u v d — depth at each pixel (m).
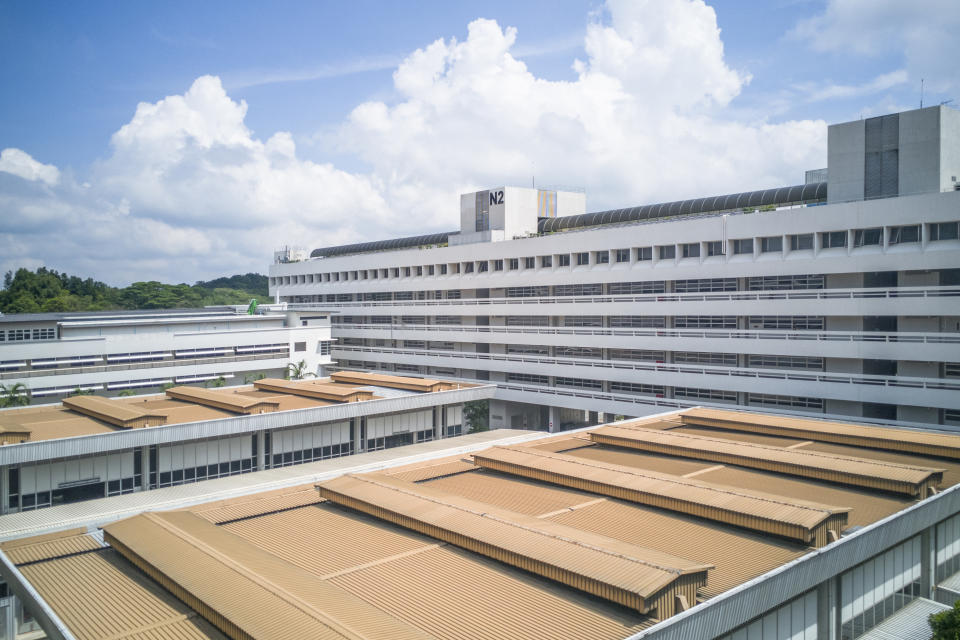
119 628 23.42
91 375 80.25
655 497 35.59
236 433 59.91
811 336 64.56
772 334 66.94
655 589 23.53
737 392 70.88
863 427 51.62
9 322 80.25
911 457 46.38
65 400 67.25
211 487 52.50
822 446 49.81
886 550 34.69
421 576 27.70
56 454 50.41
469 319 100.62
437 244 117.19
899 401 58.62
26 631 37.31
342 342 122.56
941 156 60.12
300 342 100.06
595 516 34.78
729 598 24.09
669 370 74.69
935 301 57.34
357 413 67.50
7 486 49.25
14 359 76.12
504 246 92.12
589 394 81.75
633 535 32.06
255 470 62.75
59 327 81.56
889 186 63.22
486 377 98.44
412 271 107.31
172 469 57.72
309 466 59.12
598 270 81.88
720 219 70.56
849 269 62.09
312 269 128.50
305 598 24.11
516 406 95.50
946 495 35.50
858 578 32.75
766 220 67.31
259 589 24.47
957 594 37.06
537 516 34.69
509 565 28.50
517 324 93.38
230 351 92.69
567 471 40.44
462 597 25.77
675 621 22.27
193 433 57.16
